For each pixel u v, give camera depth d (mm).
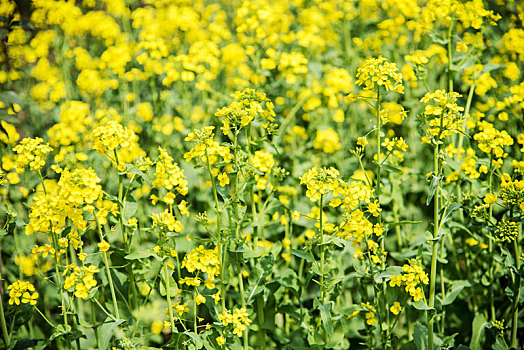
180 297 2814
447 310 3127
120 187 2428
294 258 3162
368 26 3830
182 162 3258
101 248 2389
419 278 2426
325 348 2664
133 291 2658
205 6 4340
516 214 2713
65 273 2436
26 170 3139
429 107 2393
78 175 2260
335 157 3525
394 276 2422
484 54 3633
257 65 3447
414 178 3436
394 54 3643
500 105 3332
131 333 2721
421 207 3451
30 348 2945
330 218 3162
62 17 3768
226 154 2510
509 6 3613
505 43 3453
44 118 3629
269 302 2854
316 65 3443
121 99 3615
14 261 3113
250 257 2670
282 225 3150
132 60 3777
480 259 3162
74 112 3330
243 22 3535
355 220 2416
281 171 2822
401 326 3109
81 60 3742
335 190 2396
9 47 3689
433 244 2434
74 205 2305
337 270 2975
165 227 2373
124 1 3914
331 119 3717
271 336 2959
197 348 2484
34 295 2469
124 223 2416
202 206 3301
